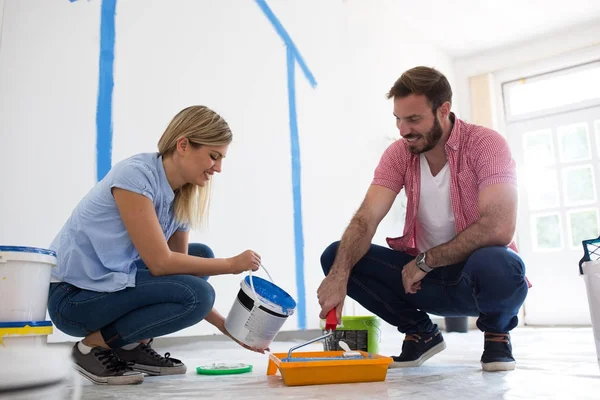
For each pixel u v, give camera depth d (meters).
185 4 2.62
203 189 1.50
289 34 3.22
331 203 3.36
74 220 1.34
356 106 3.70
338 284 1.40
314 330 3.11
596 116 4.25
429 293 1.53
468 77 4.93
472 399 0.99
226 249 2.65
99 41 2.25
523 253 4.45
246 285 1.32
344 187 3.49
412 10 4.21
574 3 4.05
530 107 4.62
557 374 1.30
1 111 1.94
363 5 3.90
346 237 1.51
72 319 1.28
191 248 1.68
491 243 1.36
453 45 4.77
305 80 3.29
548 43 4.53
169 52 2.52
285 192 3.04
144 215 1.26
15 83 1.98
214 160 1.36
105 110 2.24
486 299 1.32
